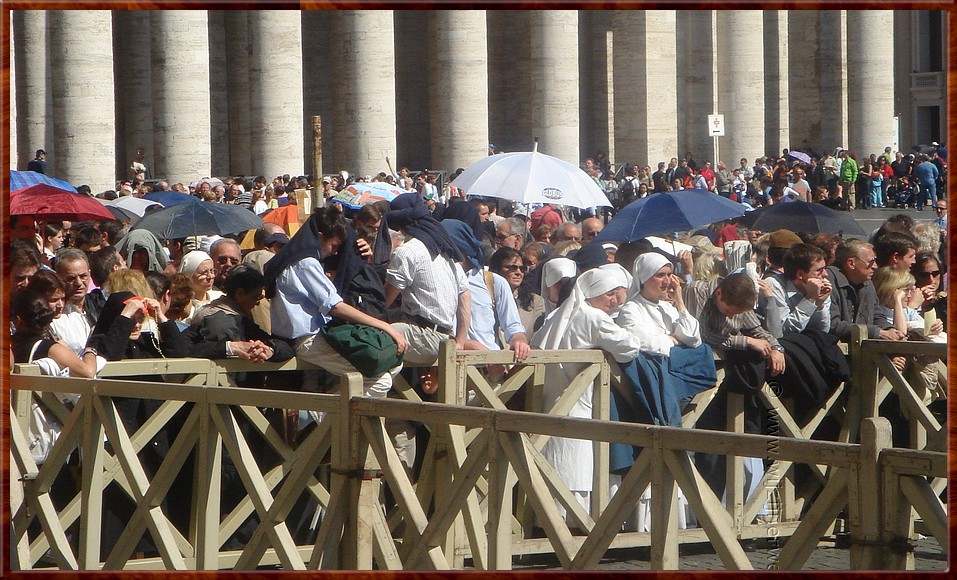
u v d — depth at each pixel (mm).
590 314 12391
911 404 13727
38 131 46031
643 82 68500
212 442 10219
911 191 64562
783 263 14320
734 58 70312
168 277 13875
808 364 13383
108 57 43000
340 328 11836
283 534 9938
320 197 20094
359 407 9523
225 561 11484
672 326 12938
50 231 19484
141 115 53500
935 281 16578
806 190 56750
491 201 33688
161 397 10344
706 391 13055
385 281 13336
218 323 11922
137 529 10594
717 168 61062
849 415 14023
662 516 8297
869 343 13969
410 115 64875
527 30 64000
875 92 75188
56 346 11203
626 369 12398
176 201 27734
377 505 9656
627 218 19359
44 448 11344
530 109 64062
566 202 21203
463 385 11906
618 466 12328
